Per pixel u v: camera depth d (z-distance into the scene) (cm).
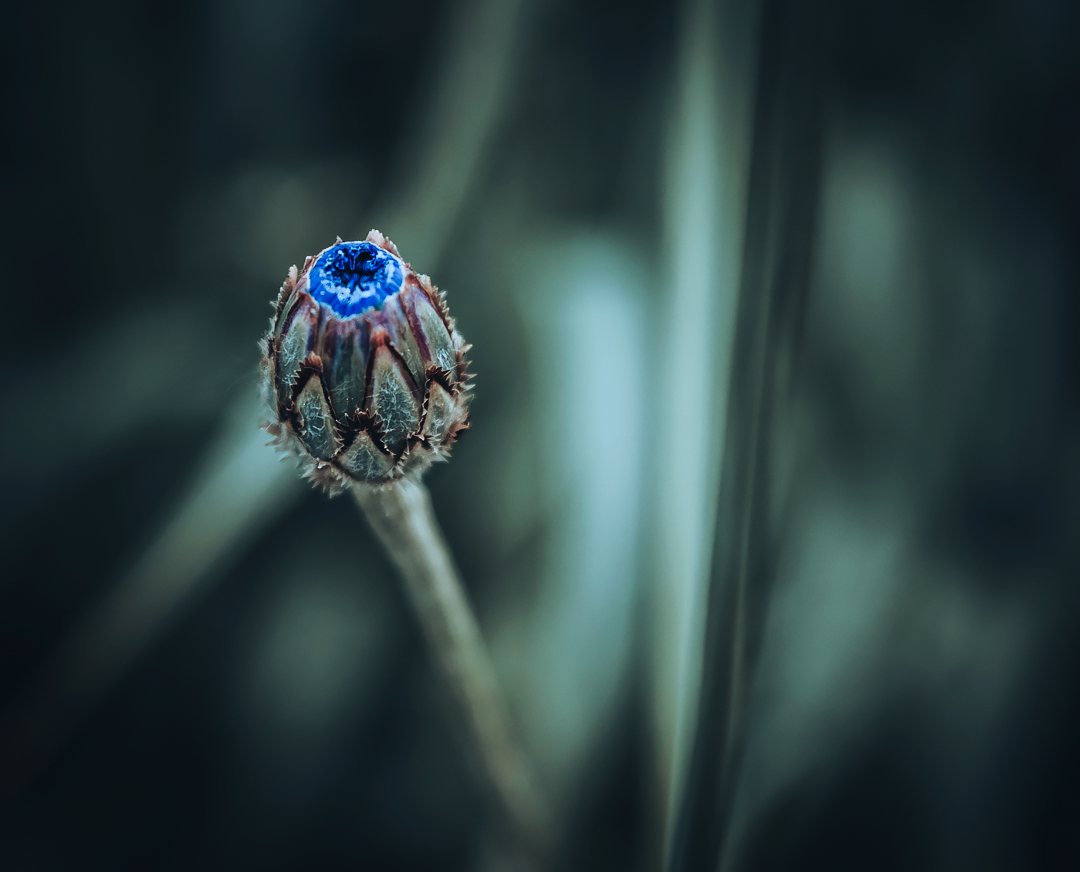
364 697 26
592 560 21
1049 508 23
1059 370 23
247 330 28
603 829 22
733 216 18
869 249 24
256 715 26
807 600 23
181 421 27
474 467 27
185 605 27
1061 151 24
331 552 28
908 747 22
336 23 28
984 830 22
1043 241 24
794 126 17
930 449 24
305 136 29
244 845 25
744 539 17
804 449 23
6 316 29
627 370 22
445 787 25
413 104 27
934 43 25
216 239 29
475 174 23
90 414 27
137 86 30
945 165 25
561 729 21
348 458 18
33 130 30
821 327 24
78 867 25
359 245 18
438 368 18
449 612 18
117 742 27
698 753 17
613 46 27
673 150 19
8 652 27
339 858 25
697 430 18
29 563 28
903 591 23
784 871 22
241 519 21
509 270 25
